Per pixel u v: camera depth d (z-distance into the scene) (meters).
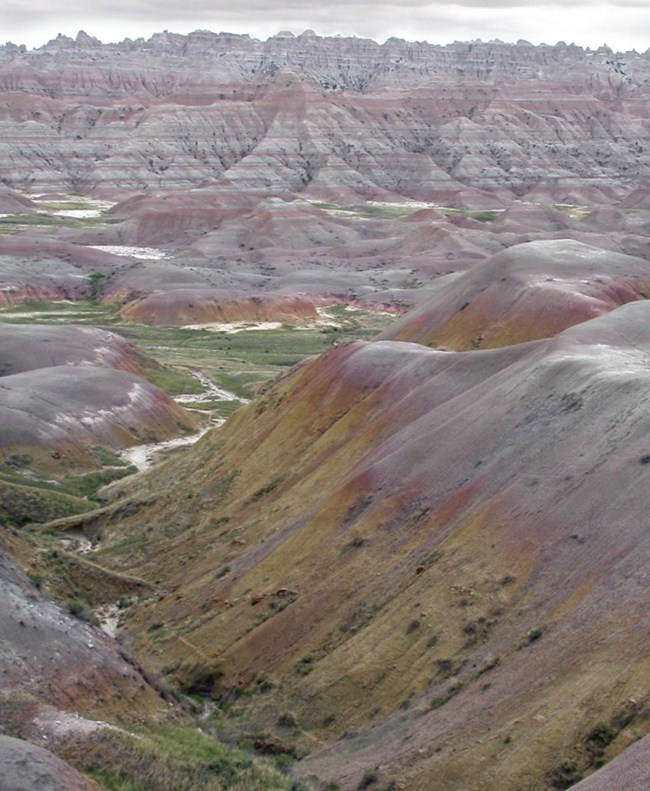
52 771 23.69
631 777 23.91
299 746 34.44
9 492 69.31
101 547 62.75
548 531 38.84
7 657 32.09
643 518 36.00
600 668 30.12
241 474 66.62
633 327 60.97
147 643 45.47
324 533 48.97
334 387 69.62
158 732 31.78
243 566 50.62
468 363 62.47
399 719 33.62
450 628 37.00
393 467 50.66
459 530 42.59
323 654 39.62
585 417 45.28
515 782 27.58
